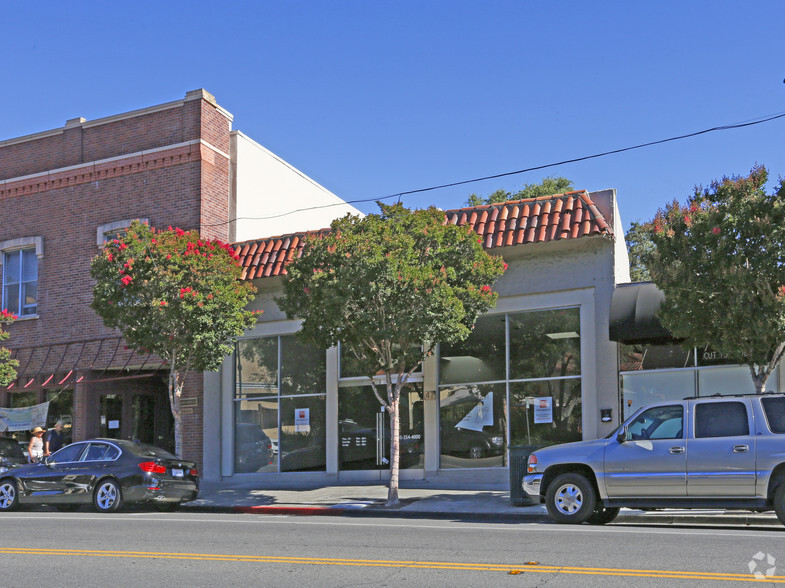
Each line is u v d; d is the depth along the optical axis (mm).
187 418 22125
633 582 7277
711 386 16531
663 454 11977
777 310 13633
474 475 18484
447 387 19062
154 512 16125
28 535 11344
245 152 24078
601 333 17578
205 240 18844
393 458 16188
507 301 18578
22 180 24734
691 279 14344
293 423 20953
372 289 15008
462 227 16297
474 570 8008
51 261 24078
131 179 23266
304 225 27516
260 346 21672
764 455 11422
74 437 22734
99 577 8102
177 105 22938
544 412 17984
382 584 7473
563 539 10023
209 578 7949
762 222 13805
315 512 15797
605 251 17781
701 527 12109
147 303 17797
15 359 23000
